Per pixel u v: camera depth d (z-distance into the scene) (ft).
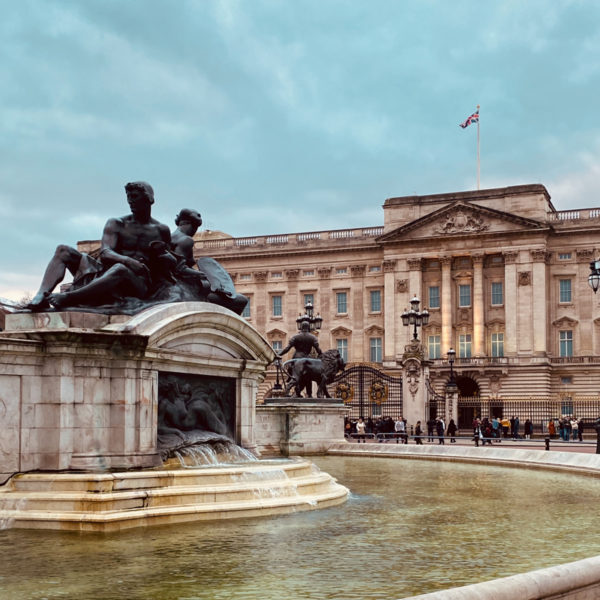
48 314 47.26
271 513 47.14
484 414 280.10
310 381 121.70
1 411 43.98
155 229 53.67
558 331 305.53
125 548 36.58
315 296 341.41
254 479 49.14
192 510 43.83
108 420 47.03
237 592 29.35
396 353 320.09
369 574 32.45
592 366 294.87
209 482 46.80
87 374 46.37
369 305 333.21
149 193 53.01
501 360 302.45
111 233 52.49
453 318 316.40
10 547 36.63
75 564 33.45
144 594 28.99
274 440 116.26
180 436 51.78
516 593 23.50
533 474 81.71
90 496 41.65
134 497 42.65
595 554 37.35
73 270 52.26
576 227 303.89
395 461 103.24
